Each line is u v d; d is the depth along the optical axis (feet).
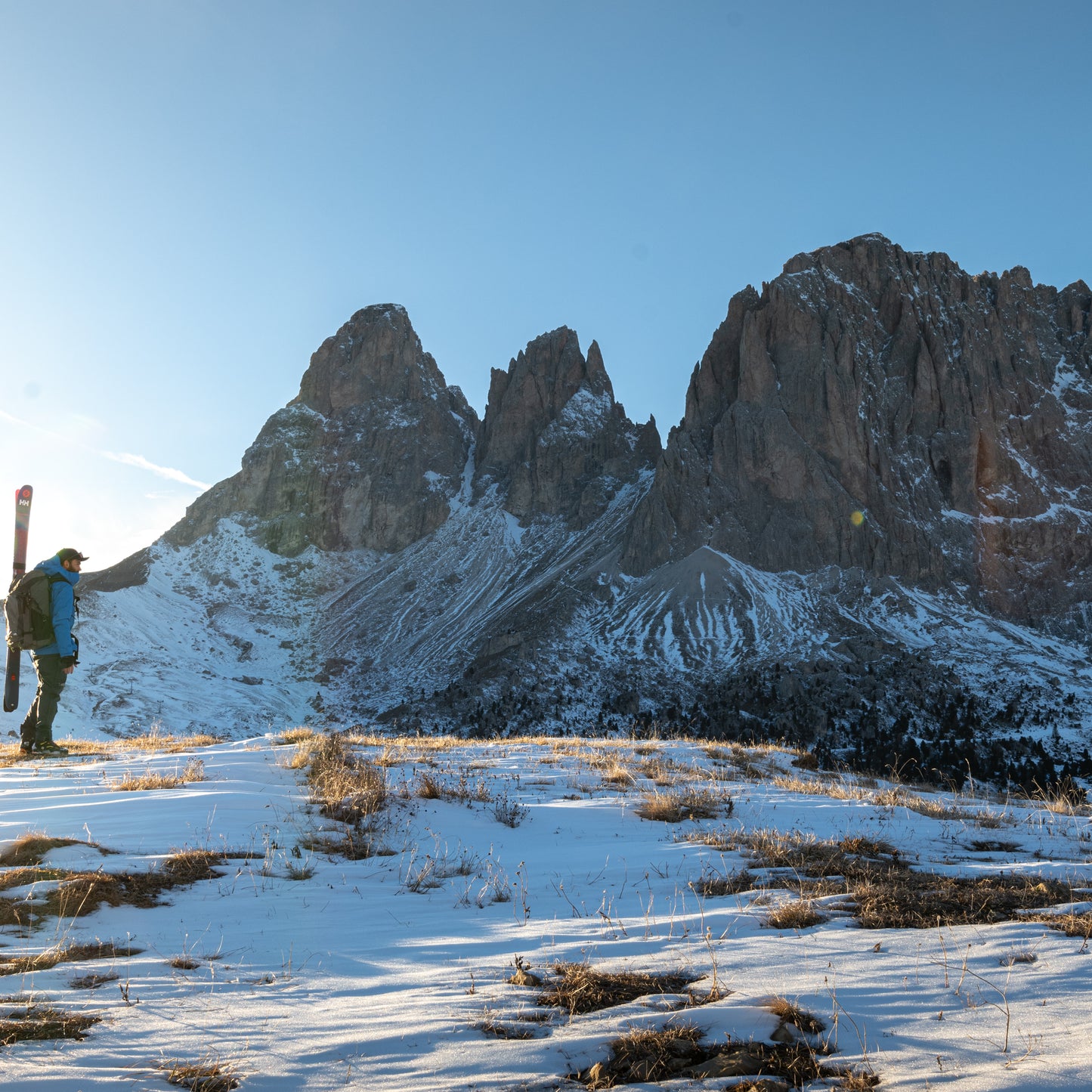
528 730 394.93
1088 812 40.01
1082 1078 10.03
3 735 219.41
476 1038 12.01
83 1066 10.96
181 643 583.58
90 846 23.77
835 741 357.00
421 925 19.17
